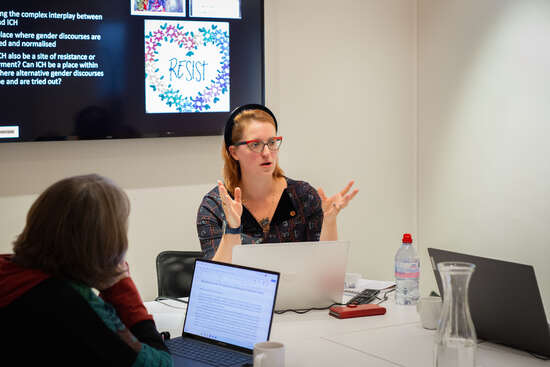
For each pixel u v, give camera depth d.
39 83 3.05
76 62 3.10
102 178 1.40
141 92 3.24
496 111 3.35
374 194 3.92
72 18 3.08
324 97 3.73
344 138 3.81
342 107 3.79
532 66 3.11
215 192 2.48
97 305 1.35
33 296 1.28
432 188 3.88
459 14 3.58
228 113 3.44
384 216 3.96
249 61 3.46
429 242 3.93
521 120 3.19
